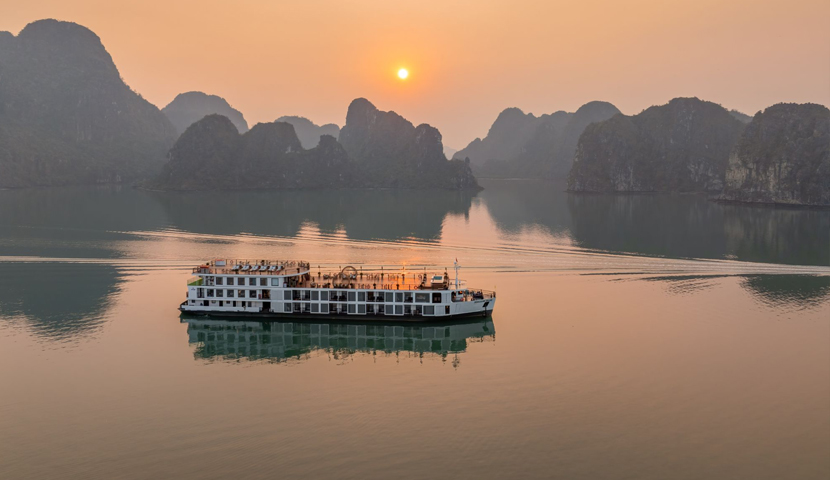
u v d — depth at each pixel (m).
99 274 138.88
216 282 105.00
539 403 74.38
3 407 73.00
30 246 173.25
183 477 58.94
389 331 100.75
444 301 102.00
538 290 127.38
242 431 67.38
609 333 99.94
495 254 166.38
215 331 100.69
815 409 73.19
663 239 198.25
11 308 111.94
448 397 75.88
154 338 97.12
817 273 144.12
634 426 68.94
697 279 138.25
